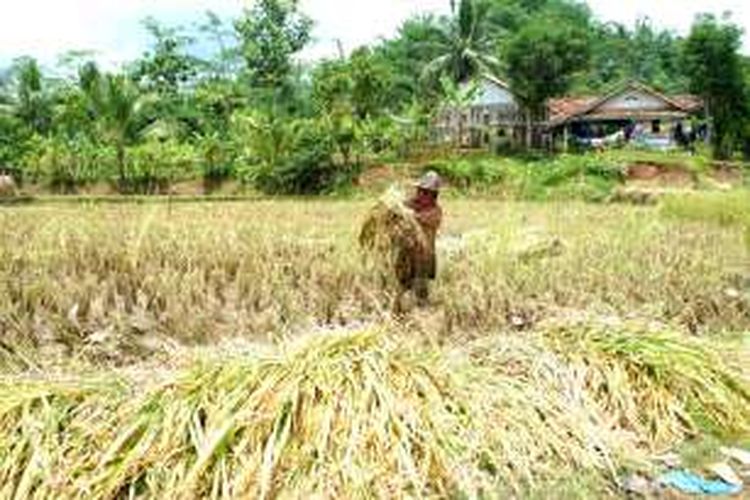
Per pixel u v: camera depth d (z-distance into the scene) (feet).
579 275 38.29
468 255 42.91
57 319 31.48
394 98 197.06
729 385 21.85
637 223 64.03
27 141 144.36
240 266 38.99
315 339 19.93
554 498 17.21
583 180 123.54
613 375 21.04
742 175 139.03
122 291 35.27
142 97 143.74
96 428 17.76
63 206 95.76
